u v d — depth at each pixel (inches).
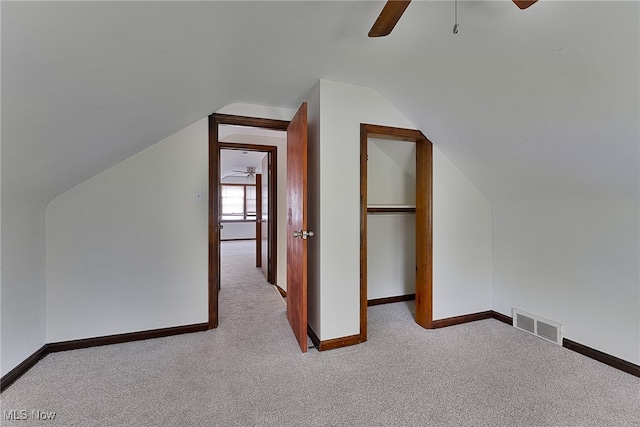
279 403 64.1
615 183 73.9
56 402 63.8
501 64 65.3
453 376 74.4
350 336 92.6
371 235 131.7
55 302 87.5
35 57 41.1
